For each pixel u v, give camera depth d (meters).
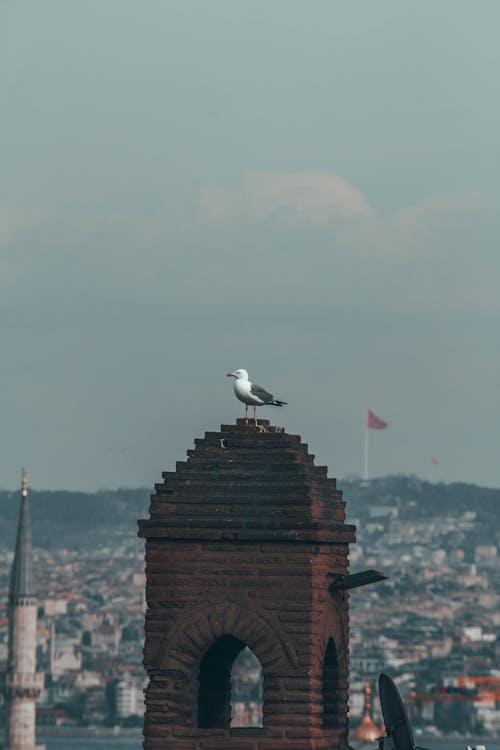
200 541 45.66
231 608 45.38
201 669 49.19
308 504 45.44
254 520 45.47
